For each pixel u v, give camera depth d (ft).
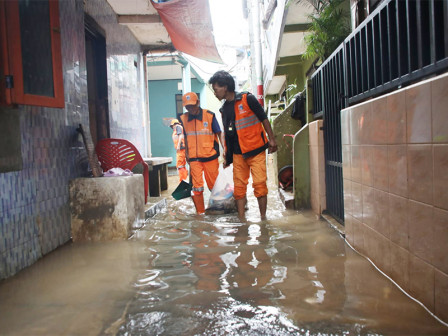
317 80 16.85
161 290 8.15
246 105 15.05
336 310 6.86
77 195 13.21
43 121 11.93
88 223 13.16
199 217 16.51
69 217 13.25
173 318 6.80
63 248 12.18
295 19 27.02
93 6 20.52
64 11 14.34
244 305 7.22
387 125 8.24
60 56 10.34
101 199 13.12
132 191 13.84
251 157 15.37
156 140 57.26
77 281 8.94
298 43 33.37
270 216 15.94
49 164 12.14
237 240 12.16
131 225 13.57
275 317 6.68
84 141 14.33
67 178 13.46
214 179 18.12
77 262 10.55
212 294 7.80
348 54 12.14
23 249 10.21
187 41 29.32
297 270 9.09
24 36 9.05
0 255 9.16
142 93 32.58
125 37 27.43
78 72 15.53
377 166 8.87
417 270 7.04
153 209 17.24
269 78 41.75
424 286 6.80
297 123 22.70
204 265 9.77
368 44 10.21
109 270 9.70
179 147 32.27
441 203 6.17
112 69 23.82
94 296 7.97
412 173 7.14
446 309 6.10
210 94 68.08
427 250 6.66
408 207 7.34
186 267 9.67
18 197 10.12
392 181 8.04
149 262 10.26
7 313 7.26
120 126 25.39
